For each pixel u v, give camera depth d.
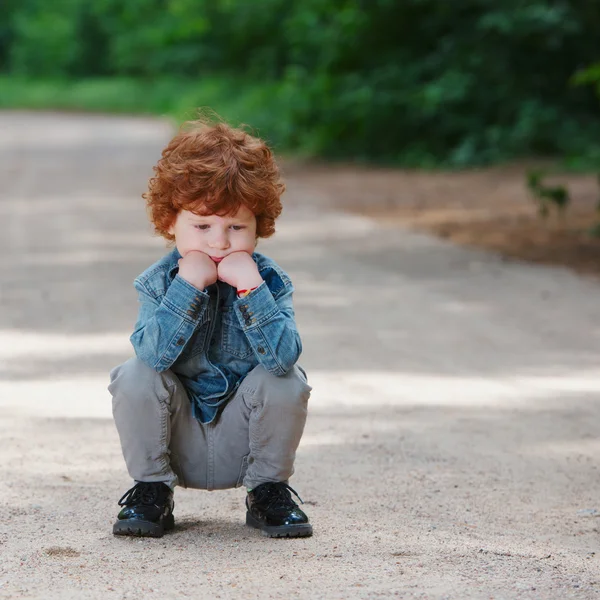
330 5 49.00
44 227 25.80
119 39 106.69
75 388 11.20
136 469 6.74
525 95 45.94
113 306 15.92
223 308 6.77
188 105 71.75
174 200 6.45
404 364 12.48
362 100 45.34
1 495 7.67
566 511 7.59
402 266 20.22
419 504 7.66
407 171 42.75
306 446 9.24
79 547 6.52
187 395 6.79
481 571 6.16
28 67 118.62
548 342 13.77
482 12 46.59
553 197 26.05
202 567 6.15
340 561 6.29
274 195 6.57
